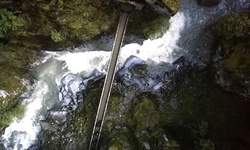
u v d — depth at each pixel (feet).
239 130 30.91
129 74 32.30
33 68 31.71
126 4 25.86
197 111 32.45
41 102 32.14
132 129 31.22
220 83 32.04
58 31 26.81
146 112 31.45
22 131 31.37
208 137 31.12
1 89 29.25
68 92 32.45
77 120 31.45
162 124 31.83
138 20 28.04
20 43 28.14
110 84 29.53
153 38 31.60
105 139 30.53
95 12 25.61
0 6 23.91
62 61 32.48
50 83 32.48
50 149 31.07
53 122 31.48
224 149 30.45
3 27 25.18
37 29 26.55
